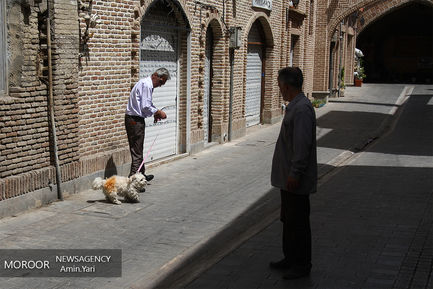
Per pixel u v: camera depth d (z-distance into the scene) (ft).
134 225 23.49
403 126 62.23
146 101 29.17
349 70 122.93
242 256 19.58
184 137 40.63
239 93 50.96
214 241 21.71
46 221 23.59
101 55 29.86
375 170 36.50
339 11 84.48
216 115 46.93
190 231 22.94
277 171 17.42
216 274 17.85
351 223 23.62
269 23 57.26
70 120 27.61
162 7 36.73
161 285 17.25
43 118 25.96
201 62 41.88
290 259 18.03
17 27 24.32
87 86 28.96
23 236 21.56
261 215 25.72
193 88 41.01
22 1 24.32
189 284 17.03
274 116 62.49
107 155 30.78
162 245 21.12
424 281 17.06
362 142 50.37
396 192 29.81
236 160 39.93
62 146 27.20
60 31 26.30
